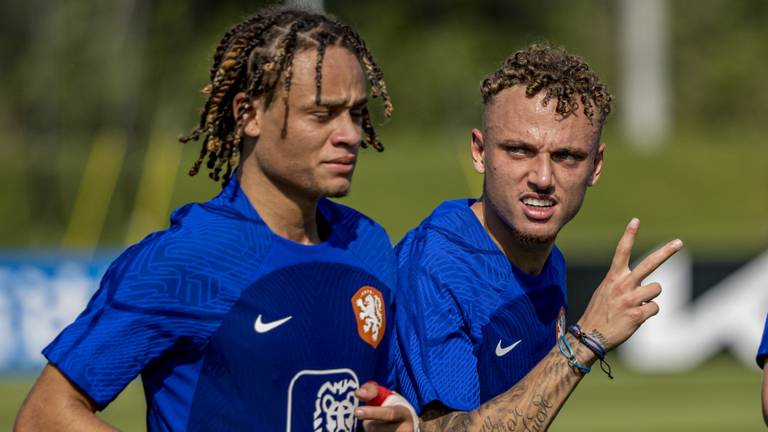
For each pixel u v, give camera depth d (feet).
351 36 36.63
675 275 151.74
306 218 36.50
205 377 34.47
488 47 369.91
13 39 316.60
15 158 258.37
